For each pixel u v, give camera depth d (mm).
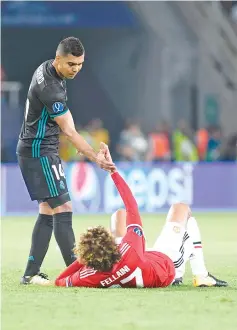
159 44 67938
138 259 18422
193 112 67562
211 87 66875
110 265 18328
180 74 67812
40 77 20109
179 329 15094
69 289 18844
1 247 31297
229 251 29797
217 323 15602
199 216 47031
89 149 19844
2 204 48469
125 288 18797
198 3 65562
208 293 18656
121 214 19625
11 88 61062
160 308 16844
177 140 56812
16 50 68875
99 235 18250
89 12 61812
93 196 48844
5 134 58844
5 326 15359
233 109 66562
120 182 18656
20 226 40625
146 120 69500
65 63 19875
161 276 18766
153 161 56906
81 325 15367
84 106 70750
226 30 66188
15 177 48625
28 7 60094
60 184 20516
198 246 19766
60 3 60906
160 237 19531
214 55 66625
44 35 69188
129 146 56906
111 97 70562
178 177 50625
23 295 18391
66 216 20578
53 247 30953
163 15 65312
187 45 67062
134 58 69625
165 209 50281
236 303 17484
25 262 26391
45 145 20438
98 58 70375
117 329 15055
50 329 15078
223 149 59281
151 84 69250
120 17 63094
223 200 51688
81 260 18453
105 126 70750
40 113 20234
